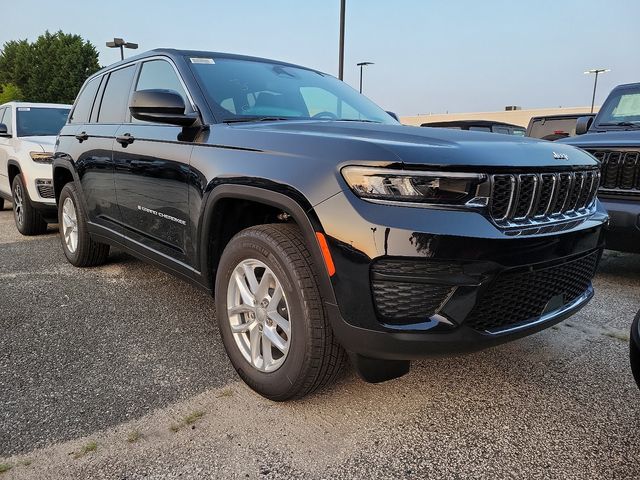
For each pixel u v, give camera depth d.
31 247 5.64
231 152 2.59
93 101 4.41
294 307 2.23
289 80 3.56
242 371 2.57
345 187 2.05
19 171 6.11
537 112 42.16
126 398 2.49
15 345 3.06
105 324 3.40
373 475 1.99
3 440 2.15
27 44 46.72
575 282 2.50
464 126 13.07
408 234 1.94
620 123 5.52
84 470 1.99
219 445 2.15
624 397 2.57
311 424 2.31
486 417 2.39
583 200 2.57
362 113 3.61
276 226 2.41
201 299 3.90
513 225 2.12
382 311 2.02
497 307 2.11
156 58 3.53
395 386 2.66
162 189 3.12
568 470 2.03
